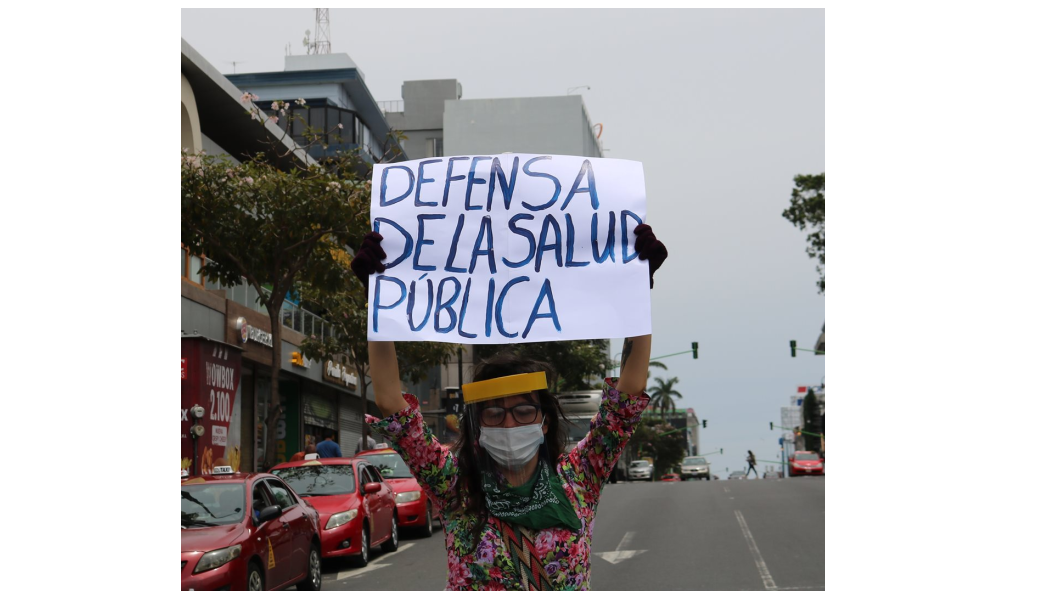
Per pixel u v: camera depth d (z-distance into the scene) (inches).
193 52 929.5
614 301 136.3
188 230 636.7
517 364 130.6
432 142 2522.1
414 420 129.3
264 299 666.8
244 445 1071.0
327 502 565.3
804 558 536.1
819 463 1865.2
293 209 627.5
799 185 983.6
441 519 128.8
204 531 370.3
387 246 140.2
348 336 1059.3
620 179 142.6
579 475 128.2
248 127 1082.1
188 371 808.9
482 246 139.3
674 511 859.4
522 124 2438.5
